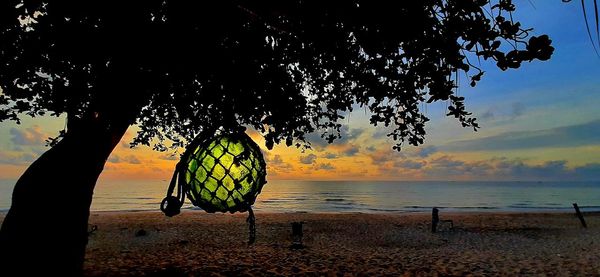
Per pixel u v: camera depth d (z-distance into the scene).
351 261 11.38
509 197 90.06
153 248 13.85
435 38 3.64
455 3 3.47
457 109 5.73
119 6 3.17
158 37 3.27
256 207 54.34
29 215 2.76
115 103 3.19
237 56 4.23
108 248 13.80
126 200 69.38
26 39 3.84
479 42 3.51
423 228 21.38
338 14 3.70
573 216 29.55
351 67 5.25
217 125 1.66
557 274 9.98
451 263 11.22
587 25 1.01
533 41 3.38
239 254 12.48
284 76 5.02
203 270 9.73
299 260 11.44
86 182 3.00
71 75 4.39
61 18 3.45
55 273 2.74
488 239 17.33
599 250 13.95
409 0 3.45
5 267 2.65
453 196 95.62
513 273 10.03
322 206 56.88
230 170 1.56
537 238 17.62
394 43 3.88
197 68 3.86
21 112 5.43
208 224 22.11
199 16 3.35
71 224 2.86
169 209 1.58
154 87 3.79
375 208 51.44
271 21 3.81
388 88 5.36
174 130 7.54
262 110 4.97
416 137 6.55
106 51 3.45
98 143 3.09
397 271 10.04
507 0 3.47
